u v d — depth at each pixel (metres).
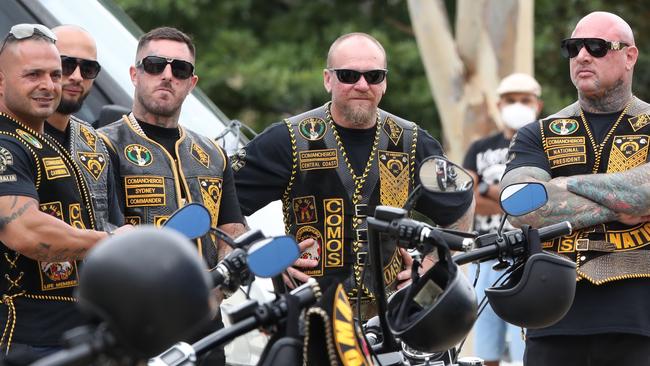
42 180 15.20
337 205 18.06
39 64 15.18
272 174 18.20
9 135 15.09
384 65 18.16
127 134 17.34
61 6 25.00
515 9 39.53
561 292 13.48
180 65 17.45
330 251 17.97
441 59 40.00
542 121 18.59
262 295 20.69
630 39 18.22
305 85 49.22
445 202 18.22
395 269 17.91
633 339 17.42
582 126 18.33
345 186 18.09
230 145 23.09
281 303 11.31
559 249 17.73
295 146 18.16
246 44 51.28
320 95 49.22
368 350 12.06
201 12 51.91
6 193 14.77
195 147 17.77
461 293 12.02
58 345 15.15
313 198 18.16
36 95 15.18
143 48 17.48
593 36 18.06
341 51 18.06
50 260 14.91
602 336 17.48
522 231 13.86
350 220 18.03
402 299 12.98
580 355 17.64
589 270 17.47
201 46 51.19
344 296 11.56
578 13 51.16
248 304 11.24
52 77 15.33
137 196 17.09
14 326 14.98
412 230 12.31
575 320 17.45
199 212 11.91
